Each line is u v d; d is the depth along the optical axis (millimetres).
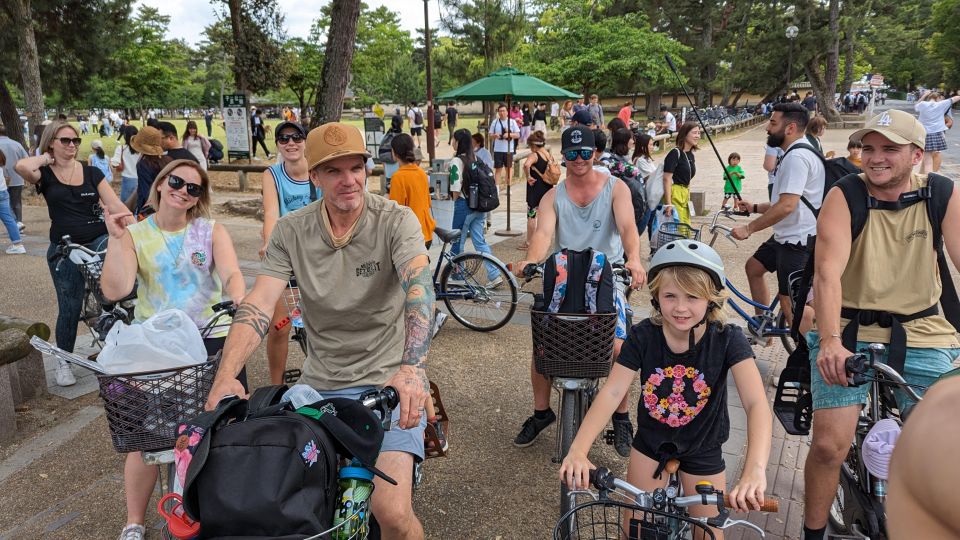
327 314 2367
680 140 6809
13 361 4008
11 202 11000
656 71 34000
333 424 1751
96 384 4820
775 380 4766
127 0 22125
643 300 6738
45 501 3398
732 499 1857
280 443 1609
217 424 1702
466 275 5961
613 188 3627
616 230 3695
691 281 2221
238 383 2053
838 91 54281
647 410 2426
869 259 2652
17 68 19578
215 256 3053
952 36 60219
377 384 2369
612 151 7434
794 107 4680
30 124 16188
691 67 43812
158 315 2602
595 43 34438
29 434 4102
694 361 2340
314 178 2254
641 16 35562
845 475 2777
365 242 2316
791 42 35094
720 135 31953
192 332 2609
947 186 2594
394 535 2158
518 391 4699
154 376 2418
